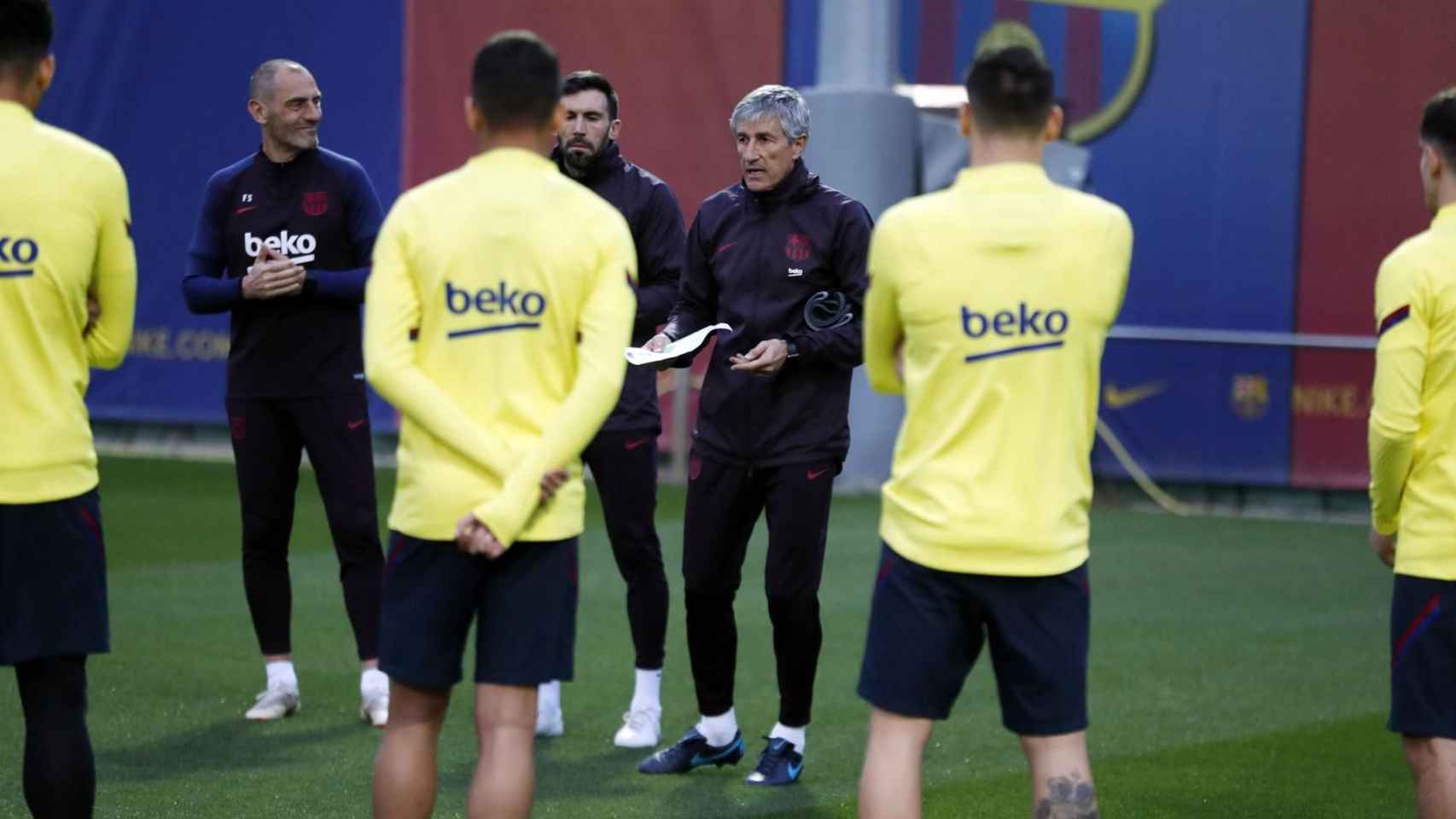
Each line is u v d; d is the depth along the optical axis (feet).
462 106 138.21
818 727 58.44
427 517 34.86
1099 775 52.08
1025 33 127.65
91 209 35.76
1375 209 122.42
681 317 51.67
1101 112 126.82
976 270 33.22
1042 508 33.17
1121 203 127.13
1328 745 56.39
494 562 35.63
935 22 129.39
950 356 33.37
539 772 51.72
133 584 84.17
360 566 57.67
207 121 144.97
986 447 33.30
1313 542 110.83
